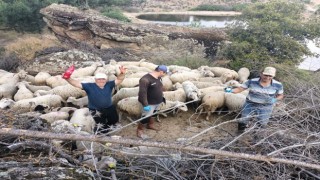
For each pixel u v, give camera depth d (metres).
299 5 17.47
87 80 9.32
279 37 13.90
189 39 20.36
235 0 65.12
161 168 4.57
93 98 6.30
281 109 6.09
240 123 6.60
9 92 8.87
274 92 6.09
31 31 32.75
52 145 4.48
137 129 7.03
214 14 55.09
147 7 59.94
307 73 10.12
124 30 21.05
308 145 4.79
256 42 13.98
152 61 15.09
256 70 11.39
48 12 23.92
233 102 7.94
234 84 9.35
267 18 15.15
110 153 4.69
